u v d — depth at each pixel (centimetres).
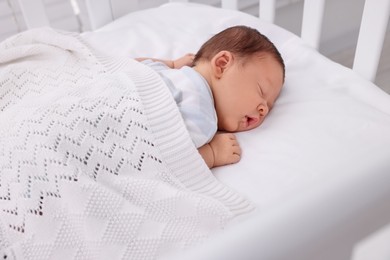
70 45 94
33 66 90
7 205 62
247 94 85
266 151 78
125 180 65
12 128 69
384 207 29
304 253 27
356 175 29
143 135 71
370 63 90
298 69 98
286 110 87
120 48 112
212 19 120
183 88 82
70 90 77
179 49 111
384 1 81
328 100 86
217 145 78
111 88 76
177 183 70
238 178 73
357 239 30
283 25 173
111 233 60
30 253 59
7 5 150
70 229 61
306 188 29
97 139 68
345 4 172
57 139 65
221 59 88
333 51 185
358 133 76
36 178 62
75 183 62
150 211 63
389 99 87
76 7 161
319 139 76
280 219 27
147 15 126
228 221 64
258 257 26
